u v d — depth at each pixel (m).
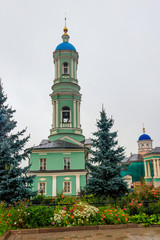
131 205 10.45
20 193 11.75
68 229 8.86
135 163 51.72
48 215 9.34
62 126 27.30
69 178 22.47
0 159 12.22
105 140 14.61
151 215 9.75
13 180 11.66
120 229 8.95
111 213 9.67
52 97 28.70
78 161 23.30
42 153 23.30
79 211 9.54
